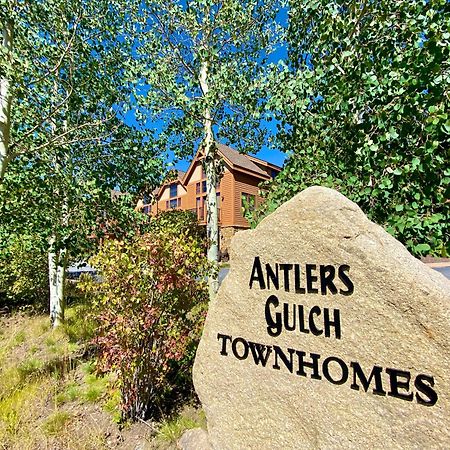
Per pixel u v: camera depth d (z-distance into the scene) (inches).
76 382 194.9
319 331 94.0
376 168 131.5
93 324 270.5
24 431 144.3
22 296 409.7
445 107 110.9
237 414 109.3
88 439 139.3
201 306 177.2
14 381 194.2
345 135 145.6
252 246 110.5
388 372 81.9
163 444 135.7
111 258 152.7
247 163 950.4
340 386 89.2
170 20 245.0
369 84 123.5
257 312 107.7
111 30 234.2
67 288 463.8
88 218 235.9
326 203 95.3
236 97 213.3
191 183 1071.0
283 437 98.7
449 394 73.9
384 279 83.7
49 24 211.9
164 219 264.7
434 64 106.7
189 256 158.9
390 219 122.6
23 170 231.3
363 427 84.3
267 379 103.9
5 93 212.8
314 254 96.3
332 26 143.7
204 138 259.8
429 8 119.7
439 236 116.4
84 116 252.7
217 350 116.3
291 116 170.4
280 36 246.7
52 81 235.9
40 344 267.1
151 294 150.0
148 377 152.8
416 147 119.5
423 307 78.2
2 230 225.1
